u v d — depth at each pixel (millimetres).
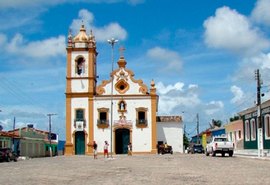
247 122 52844
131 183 15953
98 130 60812
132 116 60938
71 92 61281
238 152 55969
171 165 29016
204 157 44031
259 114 41250
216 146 45094
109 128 60844
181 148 66000
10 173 22703
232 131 66000
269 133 44906
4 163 38656
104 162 35562
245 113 53250
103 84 61781
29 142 69125
